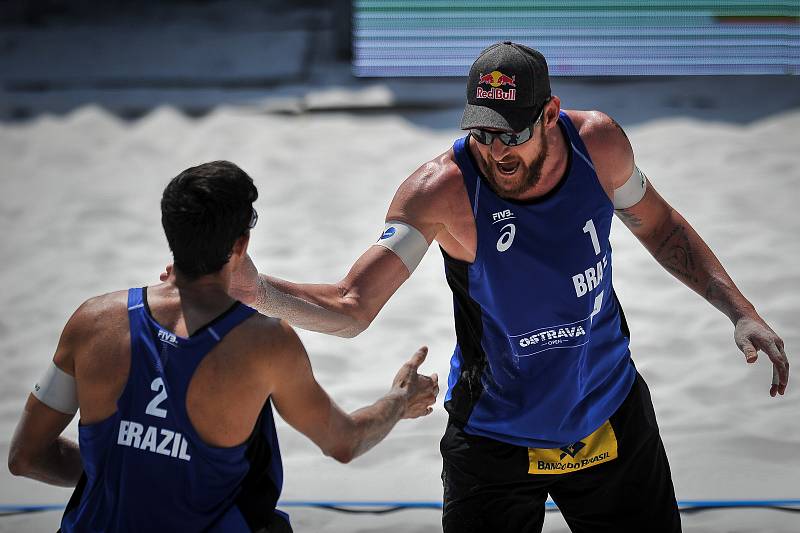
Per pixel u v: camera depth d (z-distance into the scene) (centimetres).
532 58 796
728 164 2336
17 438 755
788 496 1223
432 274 1959
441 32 2973
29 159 2533
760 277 1847
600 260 846
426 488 1273
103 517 706
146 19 3378
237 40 3130
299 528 1167
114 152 2555
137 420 695
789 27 2886
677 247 943
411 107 2727
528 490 884
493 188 826
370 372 1598
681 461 1312
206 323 702
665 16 2902
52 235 2162
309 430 754
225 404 693
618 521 899
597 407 874
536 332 841
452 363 912
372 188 2319
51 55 3095
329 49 3102
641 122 2589
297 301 834
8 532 1188
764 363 1568
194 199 698
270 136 2594
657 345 1647
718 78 2834
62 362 727
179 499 691
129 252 2081
